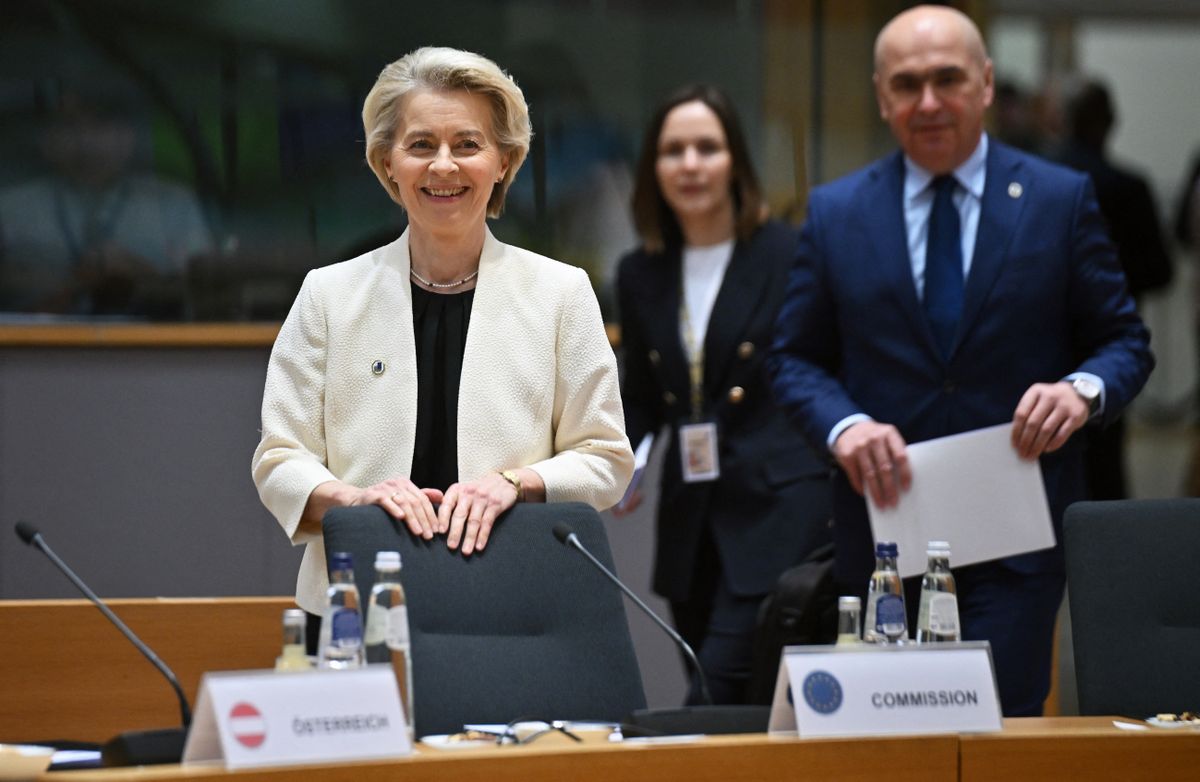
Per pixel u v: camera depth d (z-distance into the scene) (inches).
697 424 543.8
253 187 645.3
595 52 662.5
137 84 637.9
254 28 645.3
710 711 299.6
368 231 652.1
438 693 317.1
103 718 431.5
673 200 554.9
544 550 337.4
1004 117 1006.4
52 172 633.0
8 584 625.0
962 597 434.6
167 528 633.0
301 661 290.4
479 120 356.2
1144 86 1434.5
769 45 669.9
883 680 287.4
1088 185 451.5
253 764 252.4
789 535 525.7
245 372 639.8
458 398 359.6
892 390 450.9
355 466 355.9
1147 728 309.3
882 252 455.8
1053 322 445.4
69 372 629.9
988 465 422.9
